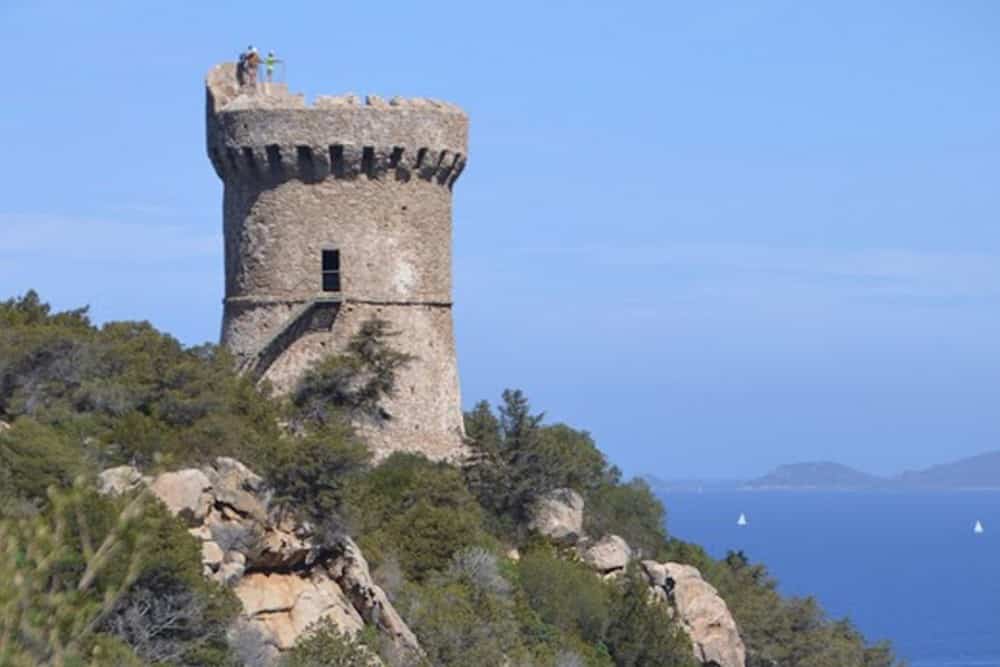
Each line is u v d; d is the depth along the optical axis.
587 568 125.50
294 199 120.75
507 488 123.44
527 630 113.31
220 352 114.69
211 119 123.75
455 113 123.56
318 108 120.25
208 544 93.50
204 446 100.50
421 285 122.25
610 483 141.12
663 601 126.00
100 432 99.12
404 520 112.62
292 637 95.00
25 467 87.69
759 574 155.62
